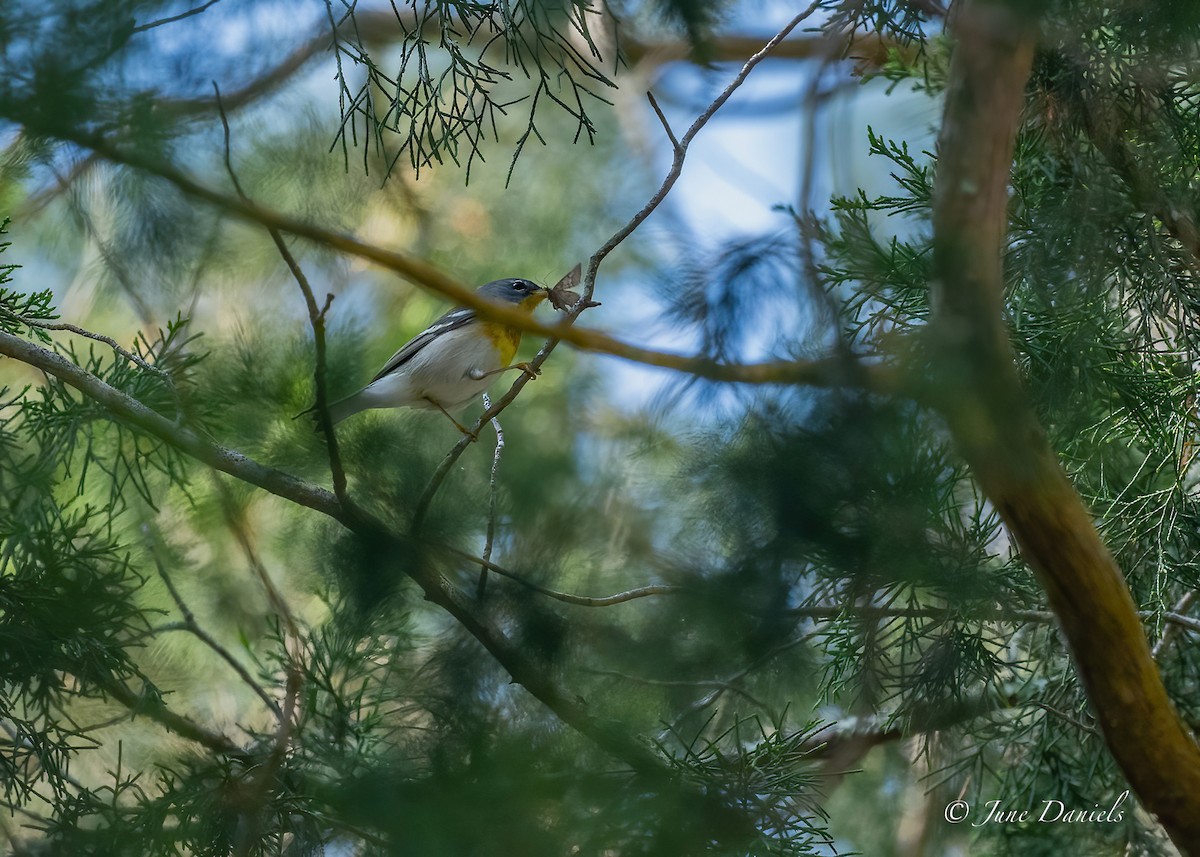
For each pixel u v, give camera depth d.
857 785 12.02
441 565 7.00
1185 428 7.98
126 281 4.64
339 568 6.77
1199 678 8.70
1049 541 5.53
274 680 7.90
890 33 7.75
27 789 7.12
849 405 4.57
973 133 4.87
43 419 8.27
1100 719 6.13
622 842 5.52
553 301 8.16
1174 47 7.06
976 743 9.12
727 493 4.75
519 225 16.61
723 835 5.86
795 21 7.35
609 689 6.56
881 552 5.05
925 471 5.72
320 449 7.94
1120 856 8.89
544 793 5.44
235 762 6.88
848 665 7.93
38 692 7.48
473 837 5.05
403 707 7.21
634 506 11.25
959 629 7.89
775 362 4.82
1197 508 8.20
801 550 4.85
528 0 7.21
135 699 7.71
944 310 4.81
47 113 4.04
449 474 7.96
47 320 8.61
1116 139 7.84
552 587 7.05
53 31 4.17
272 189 9.27
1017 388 4.88
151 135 4.22
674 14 6.09
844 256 7.86
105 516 10.90
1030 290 7.93
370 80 6.98
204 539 10.78
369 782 5.33
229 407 7.92
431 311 15.00
